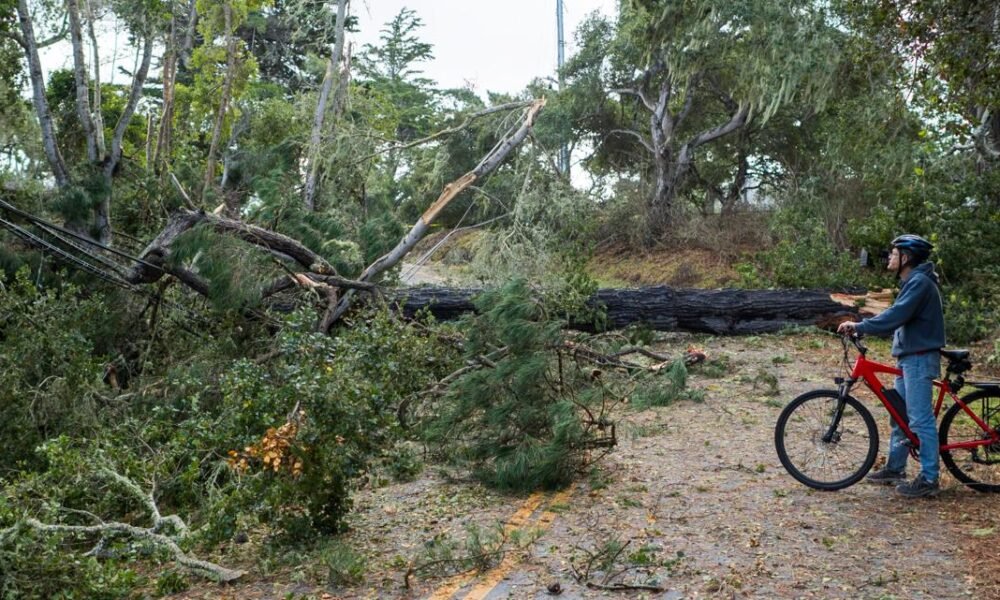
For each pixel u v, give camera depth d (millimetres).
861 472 6461
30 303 10461
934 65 14219
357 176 14672
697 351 11797
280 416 6625
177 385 9352
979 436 6457
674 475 7125
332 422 6219
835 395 6641
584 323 13469
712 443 8102
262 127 22859
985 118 15781
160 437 8070
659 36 26266
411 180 15367
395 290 12375
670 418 9188
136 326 11234
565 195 13867
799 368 11922
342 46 16516
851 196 22422
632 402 8867
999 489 6355
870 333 6258
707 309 14375
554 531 5984
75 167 13734
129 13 15211
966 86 14414
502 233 13289
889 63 16266
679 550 5418
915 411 6242
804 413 6754
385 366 8680
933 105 14750
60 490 6613
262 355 10117
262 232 11008
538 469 6867
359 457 6551
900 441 6543
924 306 6203
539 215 13922
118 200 13953
